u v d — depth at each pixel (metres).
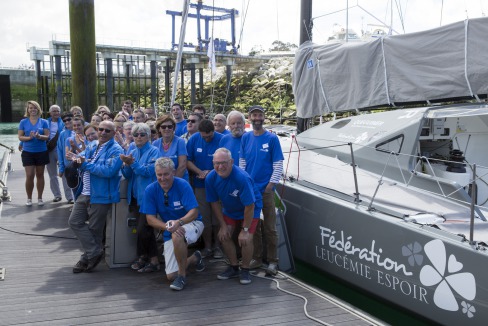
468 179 4.73
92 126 5.10
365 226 4.12
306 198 4.83
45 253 5.34
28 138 7.17
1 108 43.34
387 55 5.72
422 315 3.65
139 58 34.81
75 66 11.60
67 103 31.53
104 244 5.43
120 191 4.87
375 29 8.56
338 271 4.46
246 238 4.40
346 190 4.68
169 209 4.34
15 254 5.28
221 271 4.88
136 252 4.94
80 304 3.98
